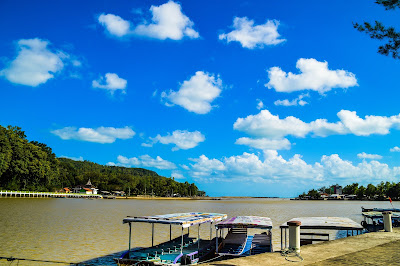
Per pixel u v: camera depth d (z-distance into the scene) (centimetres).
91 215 5744
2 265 2083
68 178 19938
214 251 2323
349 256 1252
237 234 2947
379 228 3481
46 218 4953
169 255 2044
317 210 9056
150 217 2234
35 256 2358
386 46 1556
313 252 1327
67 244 2830
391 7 1488
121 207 9025
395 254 1291
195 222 2127
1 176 11175
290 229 1268
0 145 10562
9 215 5259
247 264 1123
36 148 12500
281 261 1165
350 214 7219
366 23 1566
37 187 12900
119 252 2556
